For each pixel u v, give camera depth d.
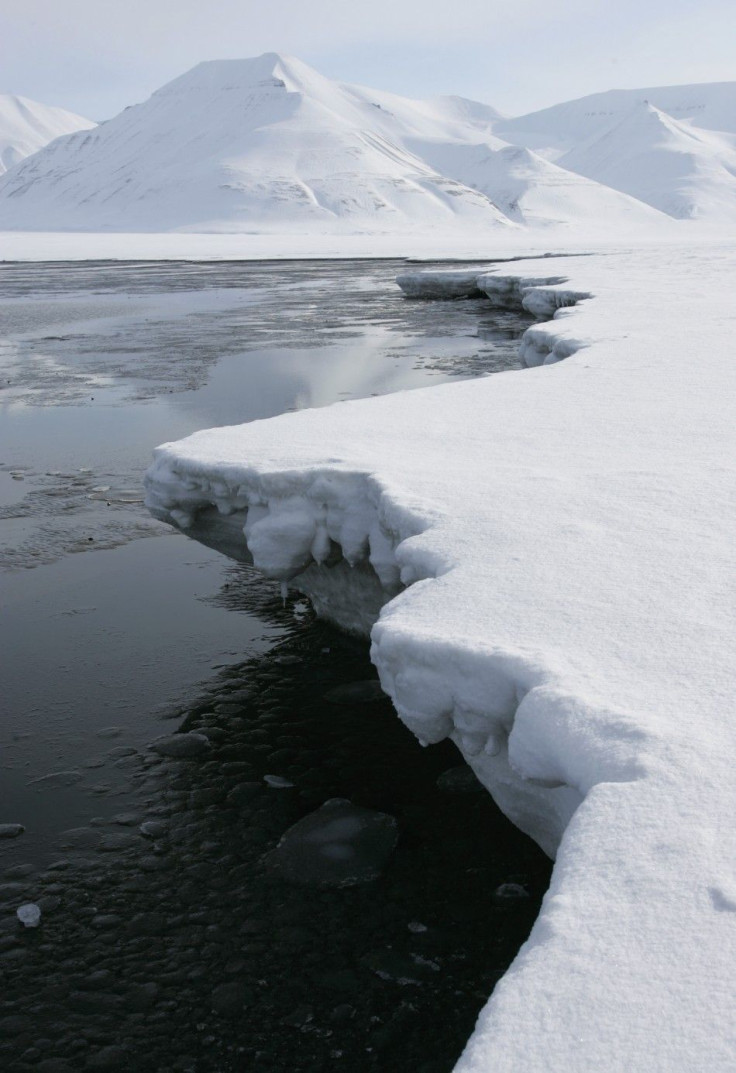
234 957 3.97
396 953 3.96
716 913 2.29
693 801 2.65
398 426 7.30
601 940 2.26
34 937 4.12
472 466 6.02
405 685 3.80
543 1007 2.11
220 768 5.36
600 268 30.70
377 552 5.54
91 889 4.41
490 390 8.79
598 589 4.03
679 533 4.63
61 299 39.72
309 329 26.72
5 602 7.69
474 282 36.03
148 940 4.09
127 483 11.19
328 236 158.25
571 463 6.05
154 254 87.31
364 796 5.09
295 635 6.98
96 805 5.05
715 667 3.33
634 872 2.44
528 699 3.24
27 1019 3.70
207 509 6.64
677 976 2.14
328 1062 3.47
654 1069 1.93
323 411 8.01
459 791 5.09
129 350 22.98
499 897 4.26
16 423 14.68
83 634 7.05
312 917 4.19
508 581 4.17
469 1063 2.01
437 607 3.98
